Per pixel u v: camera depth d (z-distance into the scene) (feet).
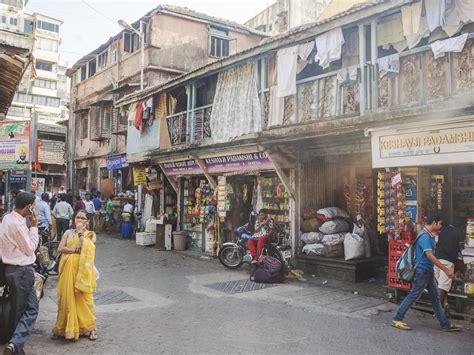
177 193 45.27
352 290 26.45
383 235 32.04
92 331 16.87
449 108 20.59
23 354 14.34
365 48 24.98
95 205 60.34
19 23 110.22
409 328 18.76
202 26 60.13
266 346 16.35
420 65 22.56
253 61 32.73
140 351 15.52
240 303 23.12
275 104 30.55
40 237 31.17
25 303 14.70
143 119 45.32
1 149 21.91
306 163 33.42
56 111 162.81
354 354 15.66
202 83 40.09
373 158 24.03
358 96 25.45
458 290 21.24
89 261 16.57
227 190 37.68
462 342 17.21
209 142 36.37
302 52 28.22
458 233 21.03
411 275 18.95
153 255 39.88
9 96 28.35
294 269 31.94
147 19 56.85
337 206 34.35
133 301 23.22
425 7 21.98
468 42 20.72
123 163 58.13
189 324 19.10
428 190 24.52
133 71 59.16
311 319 20.22
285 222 33.86
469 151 20.22
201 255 39.65
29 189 21.56
